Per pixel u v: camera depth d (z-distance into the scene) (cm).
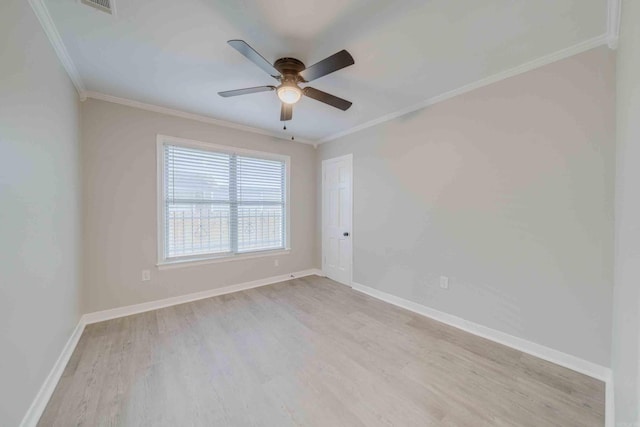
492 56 195
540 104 198
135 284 284
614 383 151
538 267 201
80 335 231
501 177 220
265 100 277
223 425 138
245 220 374
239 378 176
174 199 313
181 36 175
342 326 253
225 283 350
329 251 422
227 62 207
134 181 283
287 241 416
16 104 130
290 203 419
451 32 169
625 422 103
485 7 147
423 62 204
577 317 184
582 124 180
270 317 273
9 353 121
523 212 208
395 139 312
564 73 187
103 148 265
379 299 329
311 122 346
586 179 179
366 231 353
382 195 329
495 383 171
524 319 209
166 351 208
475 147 237
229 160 356
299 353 206
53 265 175
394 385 169
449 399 157
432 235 273
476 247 238
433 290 272
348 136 381
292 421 141
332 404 153
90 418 141
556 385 168
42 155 159
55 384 167
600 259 174
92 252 260
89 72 220
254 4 146
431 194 274
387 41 178
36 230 151
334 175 409
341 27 165
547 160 196
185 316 275
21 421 129
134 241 284
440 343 221
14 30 129
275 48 186
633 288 91
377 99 271
